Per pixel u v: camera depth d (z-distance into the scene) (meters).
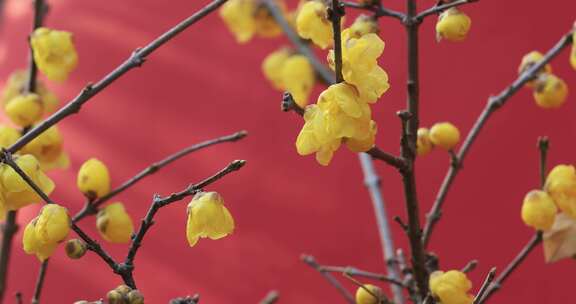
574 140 1.11
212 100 1.40
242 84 1.38
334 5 0.67
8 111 0.78
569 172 0.75
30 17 1.56
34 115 0.78
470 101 1.19
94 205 0.76
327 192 1.29
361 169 1.26
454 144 0.78
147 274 1.39
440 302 0.72
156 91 1.44
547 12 1.15
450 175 0.79
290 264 1.30
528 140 1.15
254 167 1.35
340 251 1.26
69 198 1.45
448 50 1.22
